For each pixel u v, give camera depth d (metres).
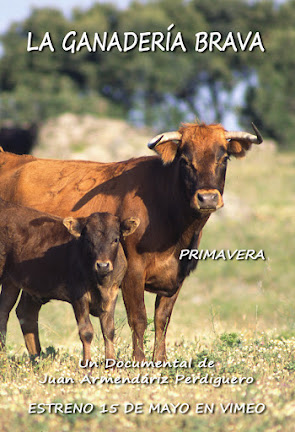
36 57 177.50
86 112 170.88
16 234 28.77
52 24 176.62
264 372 25.50
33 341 30.77
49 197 31.45
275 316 46.56
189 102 185.50
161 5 183.75
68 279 27.25
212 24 187.62
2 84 181.25
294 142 186.25
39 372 25.91
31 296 29.38
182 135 28.09
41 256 28.14
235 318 48.09
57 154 102.06
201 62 178.12
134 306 28.59
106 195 30.08
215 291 59.31
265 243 74.12
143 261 28.70
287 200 101.50
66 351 31.38
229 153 28.38
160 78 173.50
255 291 58.78
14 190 32.56
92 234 25.83
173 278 29.14
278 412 19.83
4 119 166.12
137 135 116.75
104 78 177.25
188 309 51.56
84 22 175.12
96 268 25.34
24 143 125.62
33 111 167.88
